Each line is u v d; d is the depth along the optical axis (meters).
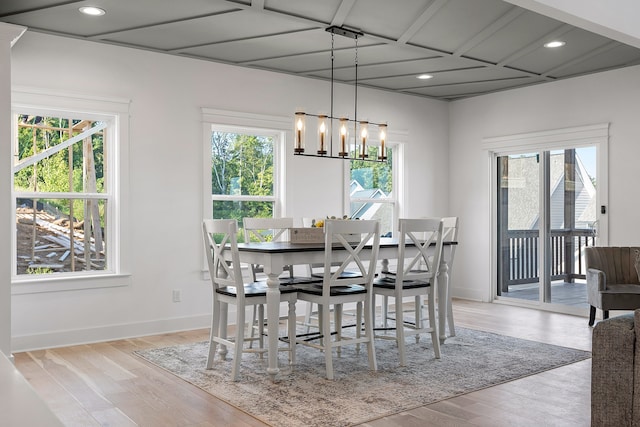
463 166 7.30
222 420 2.91
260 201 5.90
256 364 4.02
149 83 5.12
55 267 4.77
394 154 7.05
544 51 5.11
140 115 5.07
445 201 7.43
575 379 3.65
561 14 3.41
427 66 5.64
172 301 5.25
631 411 2.40
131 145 5.02
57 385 3.54
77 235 4.86
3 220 3.66
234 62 5.52
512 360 4.12
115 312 4.92
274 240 5.09
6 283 3.67
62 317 4.65
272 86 5.89
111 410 3.07
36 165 4.68
